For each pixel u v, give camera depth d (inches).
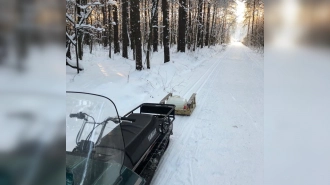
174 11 1325.0
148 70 498.3
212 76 559.8
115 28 992.2
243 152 190.5
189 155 184.2
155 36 904.3
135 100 318.0
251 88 433.1
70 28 529.7
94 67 598.5
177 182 150.6
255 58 1115.9
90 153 92.2
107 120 105.7
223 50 1696.6
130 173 106.0
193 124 248.2
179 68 614.5
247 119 265.1
